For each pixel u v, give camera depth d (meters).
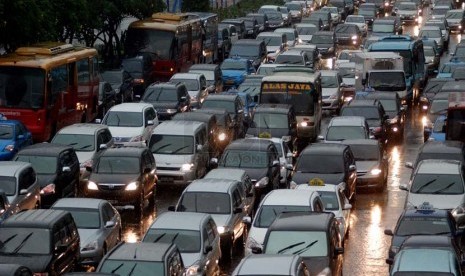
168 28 118.50
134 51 118.50
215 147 82.31
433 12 186.00
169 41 118.44
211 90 109.25
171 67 118.19
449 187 63.81
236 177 63.47
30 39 94.00
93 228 54.91
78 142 74.62
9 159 74.12
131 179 66.50
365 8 183.50
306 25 157.00
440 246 48.22
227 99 91.94
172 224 51.28
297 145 89.19
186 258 49.66
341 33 152.75
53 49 87.31
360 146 75.50
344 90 113.25
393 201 71.88
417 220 55.16
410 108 113.56
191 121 78.81
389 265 52.50
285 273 41.91
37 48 86.56
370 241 61.44
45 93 83.00
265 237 49.19
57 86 85.44
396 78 107.94
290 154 77.81
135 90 111.75
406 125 103.00
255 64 127.38
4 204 58.72
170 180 74.06
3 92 82.88
